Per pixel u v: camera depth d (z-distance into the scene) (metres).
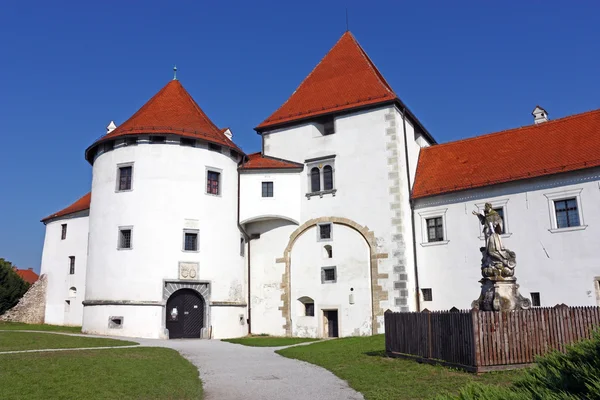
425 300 32.03
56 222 48.25
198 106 39.66
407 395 12.74
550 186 28.95
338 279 33.53
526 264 28.98
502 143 33.69
